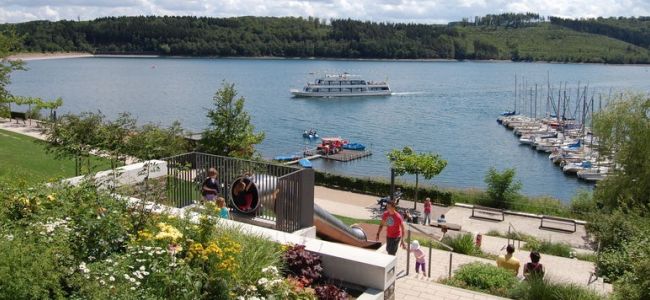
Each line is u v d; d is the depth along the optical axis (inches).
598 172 2287.2
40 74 6993.1
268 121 3612.2
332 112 4079.7
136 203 365.1
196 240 310.2
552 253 811.4
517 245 881.5
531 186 2222.0
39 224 299.6
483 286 453.4
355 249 354.6
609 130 1357.0
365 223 1019.9
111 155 687.7
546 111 4350.4
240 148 1092.5
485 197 1489.9
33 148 1256.2
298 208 482.9
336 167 2378.2
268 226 487.5
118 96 4798.2
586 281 602.9
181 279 272.5
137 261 284.0
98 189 394.6
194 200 536.1
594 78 7509.8
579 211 1374.3
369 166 2418.8
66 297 261.3
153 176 520.1
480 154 2795.3
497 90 5954.7
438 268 560.1
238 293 286.7
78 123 812.0
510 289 434.3
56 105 1124.5
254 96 4995.1
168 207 372.2
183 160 543.5
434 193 1429.6
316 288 317.4
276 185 475.8
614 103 1396.4
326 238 581.6
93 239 303.0
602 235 842.2
